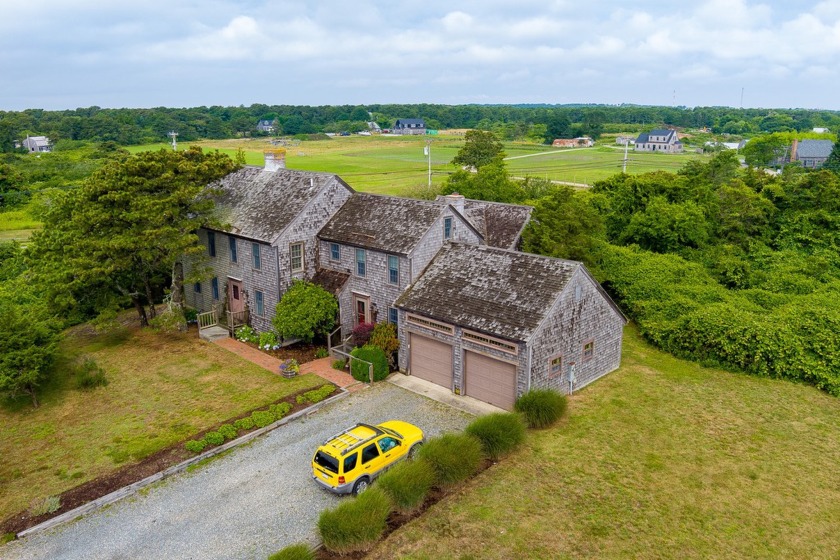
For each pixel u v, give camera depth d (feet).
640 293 106.52
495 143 291.79
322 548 49.93
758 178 158.20
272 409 72.33
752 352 83.51
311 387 80.23
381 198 99.14
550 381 74.38
